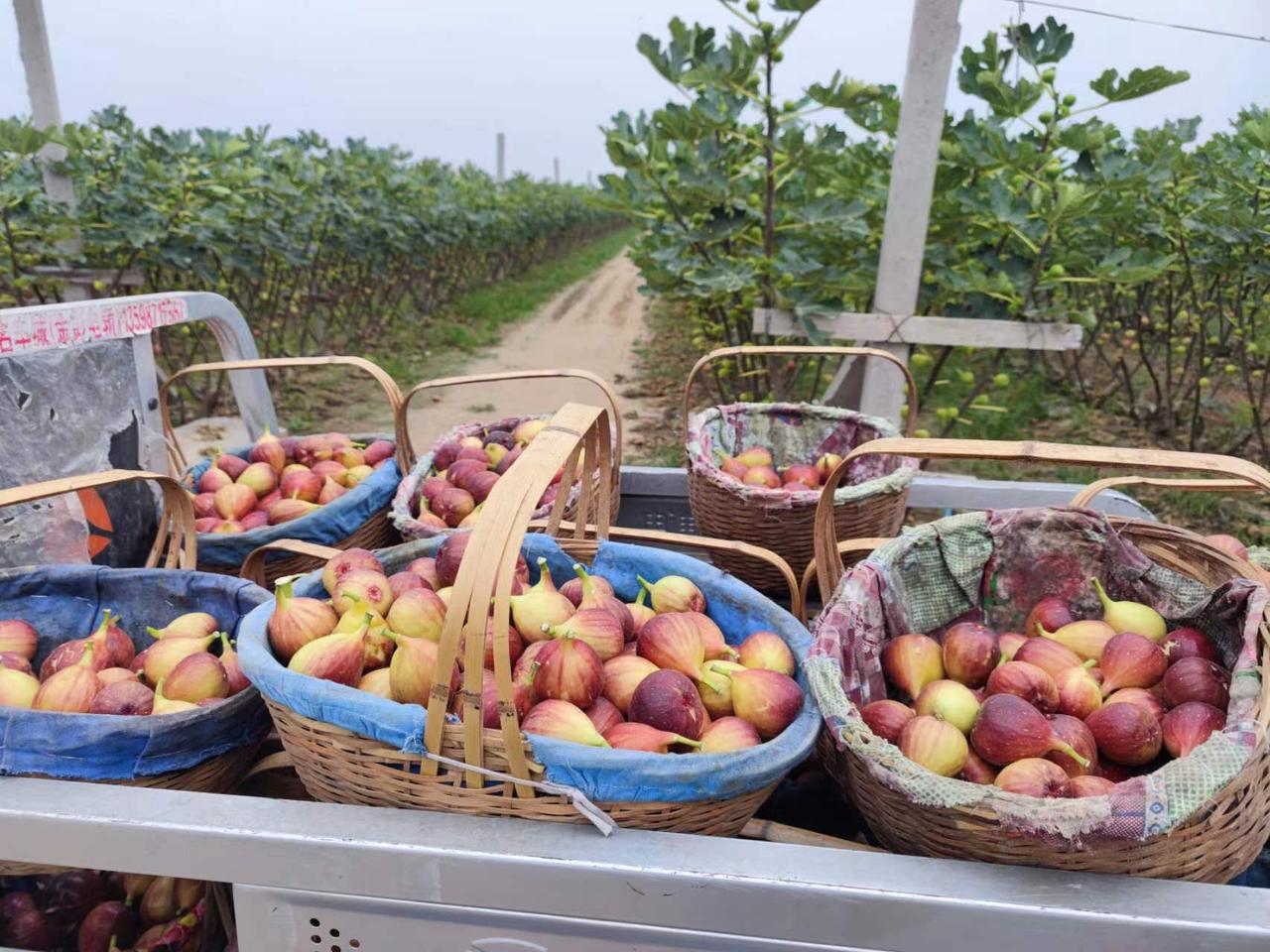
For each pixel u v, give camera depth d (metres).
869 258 4.57
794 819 1.94
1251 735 1.27
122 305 2.56
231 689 1.82
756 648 1.73
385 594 1.78
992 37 4.12
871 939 1.24
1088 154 4.10
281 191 7.91
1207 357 7.34
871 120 4.98
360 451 3.35
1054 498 3.21
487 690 1.52
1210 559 1.94
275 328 10.59
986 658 1.79
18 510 2.29
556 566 2.08
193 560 2.25
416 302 13.30
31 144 5.75
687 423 3.16
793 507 2.62
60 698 1.70
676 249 4.52
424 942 1.37
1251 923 1.17
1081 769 1.54
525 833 1.32
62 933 1.88
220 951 2.01
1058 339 3.90
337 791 1.48
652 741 1.47
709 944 1.29
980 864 1.28
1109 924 1.18
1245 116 6.25
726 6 3.90
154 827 1.36
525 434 3.27
